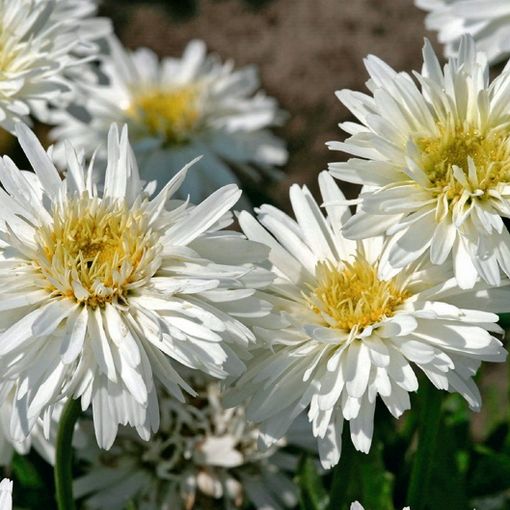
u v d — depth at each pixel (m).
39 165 1.01
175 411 1.13
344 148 0.99
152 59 1.55
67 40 1.13
